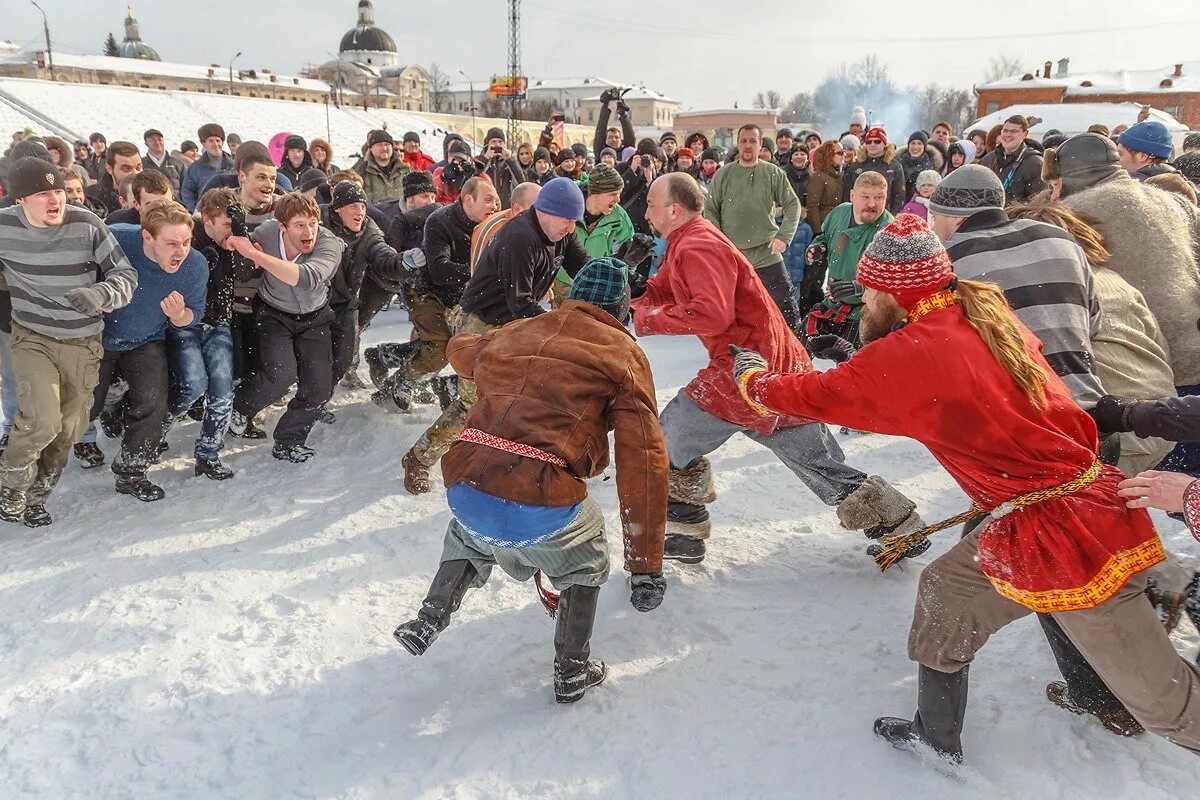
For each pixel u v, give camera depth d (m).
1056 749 2.51
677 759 2.58
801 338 6.34
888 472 4.73
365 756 2.60
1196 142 6.85
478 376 2.71
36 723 2.70
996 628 2.33
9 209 3.65
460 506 2.56
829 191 8.91
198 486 4.50
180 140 31.22
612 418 2.63
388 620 3.30
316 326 4.70
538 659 3.07
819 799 2.41
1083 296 2.82
